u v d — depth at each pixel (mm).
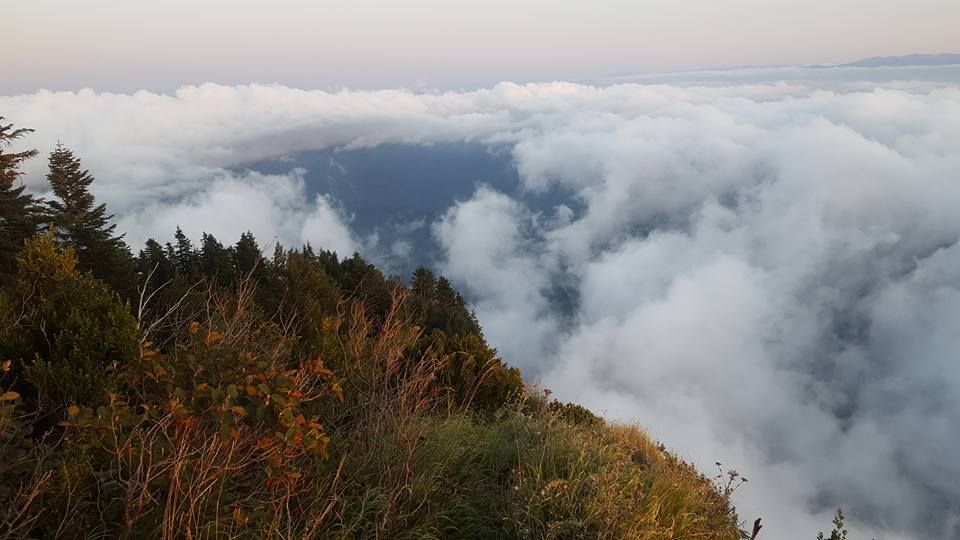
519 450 4363
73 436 2898
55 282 4734
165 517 2408
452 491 3748
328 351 5211
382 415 4223
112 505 2607
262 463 3238
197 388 2719
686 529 3900
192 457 2791
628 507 3645
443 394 5922
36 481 2516
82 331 3984
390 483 3498
